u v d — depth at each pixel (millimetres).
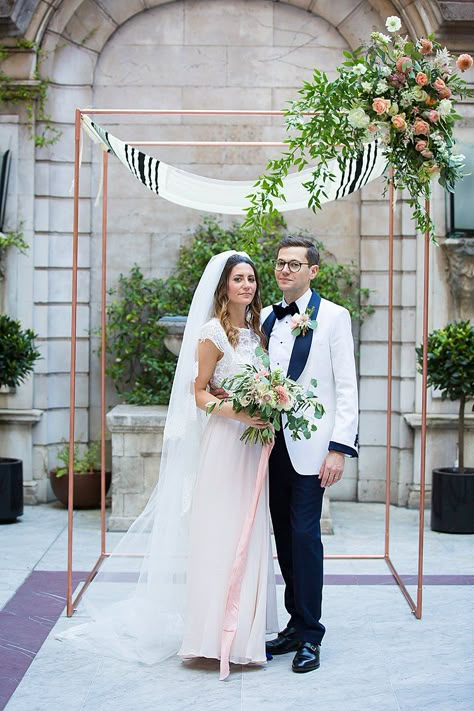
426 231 4535
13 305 7875
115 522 6965
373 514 7656
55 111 7996
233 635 4062
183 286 8008
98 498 7672
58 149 8016
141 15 8117
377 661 4262
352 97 4277
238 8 8133
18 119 7859
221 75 8148
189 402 4391
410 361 7906
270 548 4414
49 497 8047
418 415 7781
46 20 7746
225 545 4145
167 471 4453
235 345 4285
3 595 5270
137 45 8133
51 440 8062
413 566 6000
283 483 4332
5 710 3713
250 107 8164
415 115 4246
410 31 7797
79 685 3980
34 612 4969
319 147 4453
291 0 8078
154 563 4371
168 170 5285
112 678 4062
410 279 7910
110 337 8148
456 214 7648
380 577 5727
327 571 5879
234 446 4203
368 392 8102
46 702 3795
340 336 4270
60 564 5965
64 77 8016
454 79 4293
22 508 7246
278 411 3994
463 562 6121
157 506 4457
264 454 4145
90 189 8133
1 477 7090
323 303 4352
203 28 8125
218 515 4160
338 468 4129
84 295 8117
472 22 7539
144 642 4316
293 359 4254
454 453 7836
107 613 4809
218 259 4316
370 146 5129
